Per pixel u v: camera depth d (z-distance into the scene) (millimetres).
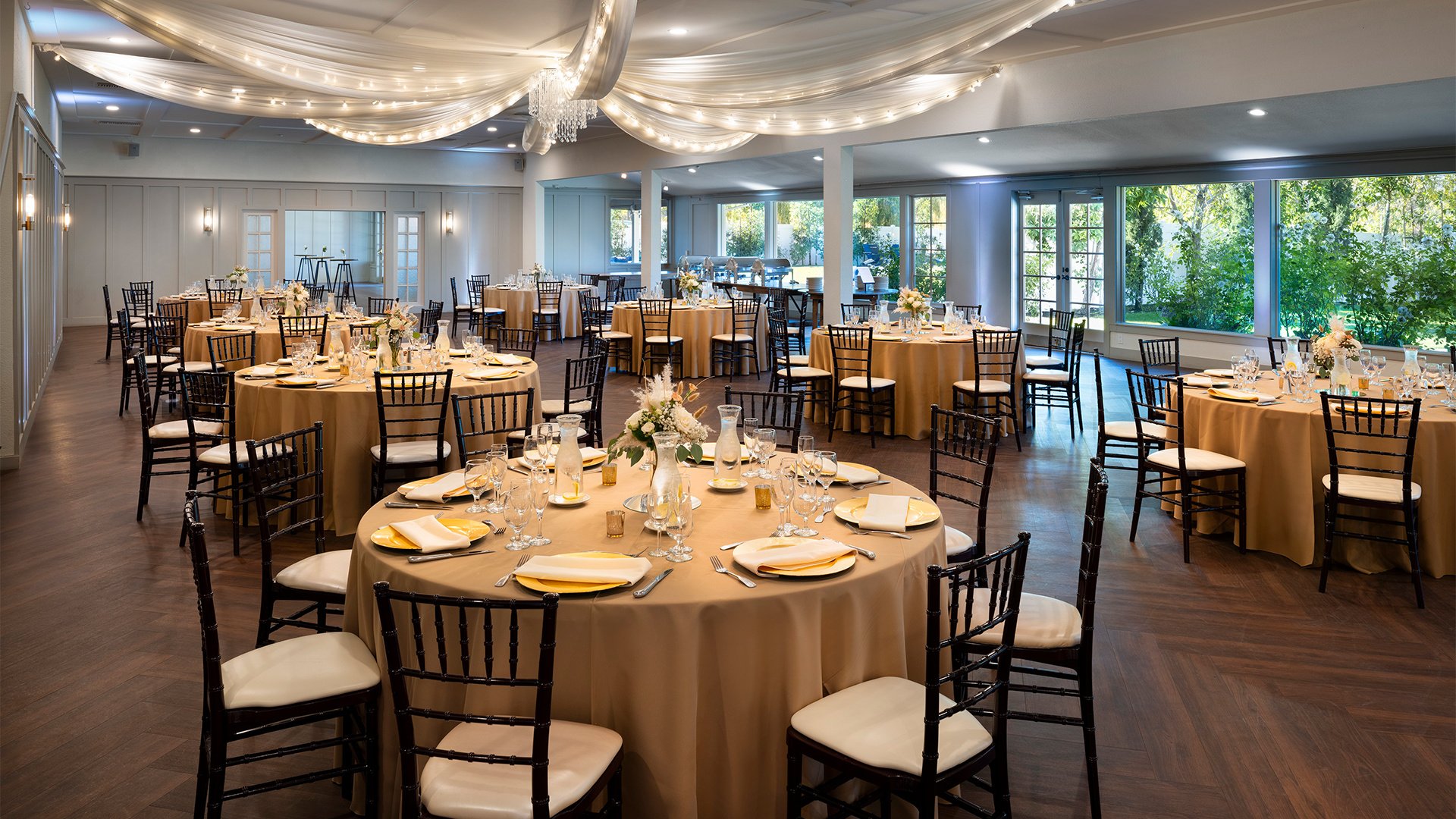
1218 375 6277
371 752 2586
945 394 8062
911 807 2635
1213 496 5328
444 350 6539
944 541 2939
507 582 2414
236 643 3809
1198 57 8250
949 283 15008
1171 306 12414
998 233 14320
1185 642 3904
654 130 10102
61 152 14719
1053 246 13805
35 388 8633
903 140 10797
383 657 2543
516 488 2643
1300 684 3521
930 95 9453
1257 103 8312
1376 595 4430
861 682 2523
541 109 8438
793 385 9273
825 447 7723
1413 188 9945
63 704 3318
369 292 21094
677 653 2277
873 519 2910
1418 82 7250
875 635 2559
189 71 8617
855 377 8023
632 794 2336
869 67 7695
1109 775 2943
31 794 2785
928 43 7281
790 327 16969
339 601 3125
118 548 4996
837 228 11633
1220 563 4879
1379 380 5508
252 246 18078
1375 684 3516
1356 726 3209
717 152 13945
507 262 20062
